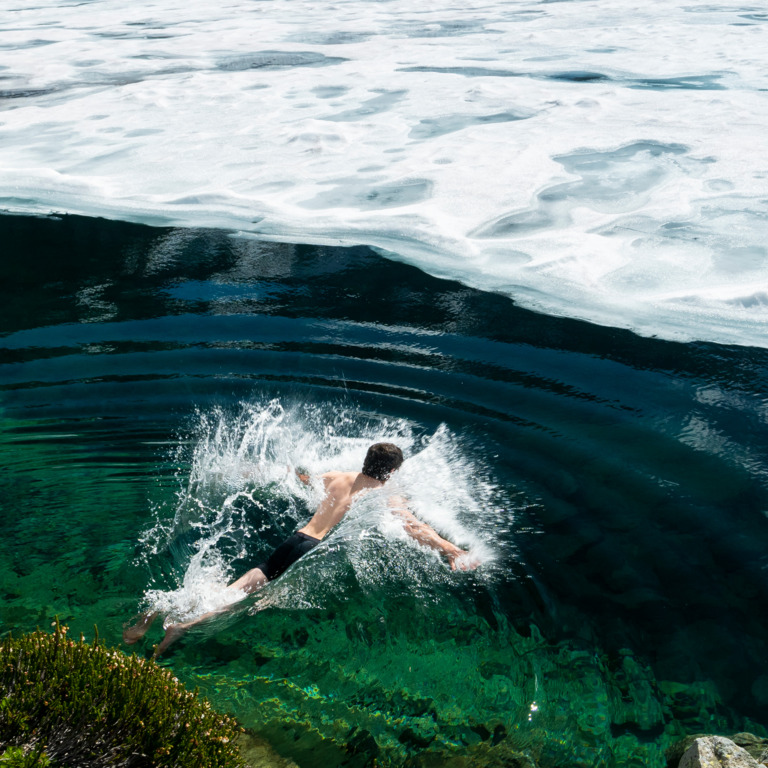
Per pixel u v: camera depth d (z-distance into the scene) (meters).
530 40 22.97
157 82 18.66
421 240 9.85
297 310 8.01
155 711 3.00
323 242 9.88
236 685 3.70
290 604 4.21
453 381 6.60
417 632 4.02
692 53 20.20
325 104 16.39
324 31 25.80
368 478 5.11
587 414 6.09
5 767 2.60
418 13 29.58
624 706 3.57
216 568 4.50
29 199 11.45
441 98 16.58
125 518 4.82
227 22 28.25
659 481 5.22
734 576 4.34
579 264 9.05
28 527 4.69
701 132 13.55
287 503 5.12
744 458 5.46
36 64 21.00
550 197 11.07
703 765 3.07
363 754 3.36
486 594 4.27
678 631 3.98
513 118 14.95
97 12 31.88
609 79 17.81
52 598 4.16
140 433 5.76
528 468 5.39
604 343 7.30
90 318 7.79
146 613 4.11
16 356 6.95
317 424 5.97
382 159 12.93
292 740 3.42
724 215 10.20
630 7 29.08
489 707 3.59
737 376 6.66
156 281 8.75
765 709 3.54
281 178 12.20
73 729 2.88
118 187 11.91
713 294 8.23
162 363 6.84
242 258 9.42
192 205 11.20
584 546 4.62
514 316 7.89
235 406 6.16
